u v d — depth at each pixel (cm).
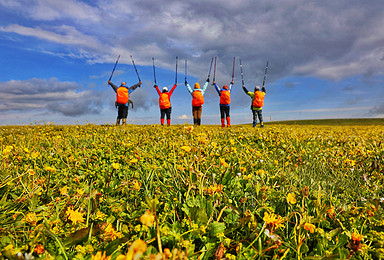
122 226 160
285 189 231
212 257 134
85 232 131
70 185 248
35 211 175
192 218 156
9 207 186
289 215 175
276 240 124
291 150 462
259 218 173
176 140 520
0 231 147
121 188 226
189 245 129
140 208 189
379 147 523
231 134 661
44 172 278
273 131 745
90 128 835
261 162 315
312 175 301
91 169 309
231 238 157
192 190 193
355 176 302
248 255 131
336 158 384
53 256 120
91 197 178
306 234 150
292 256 138
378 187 260
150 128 862
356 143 593
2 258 98
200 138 259
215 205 177
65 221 153
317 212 165
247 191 228
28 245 133
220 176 248
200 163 265
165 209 172
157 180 256
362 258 136
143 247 60
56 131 778
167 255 79
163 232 137
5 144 452
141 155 371
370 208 182
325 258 126
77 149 414
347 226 173
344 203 204
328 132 940
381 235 153
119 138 604
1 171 252
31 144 471
